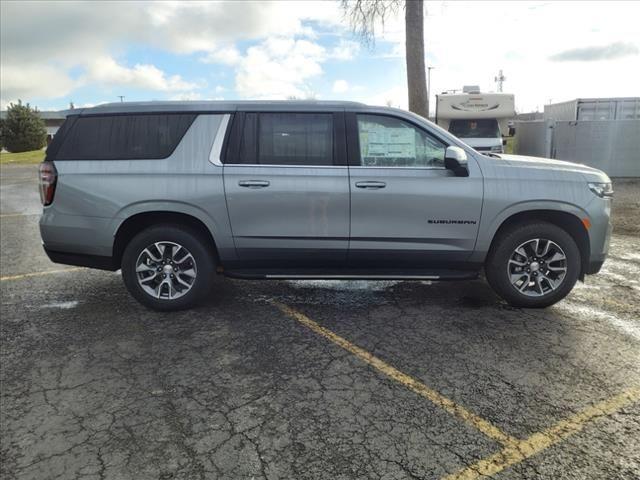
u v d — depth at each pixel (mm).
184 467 2559
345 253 4559
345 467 2549
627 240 7945
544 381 3385
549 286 4621
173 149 4516
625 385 3324
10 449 2705
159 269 4688
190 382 3434
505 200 4414
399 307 4863
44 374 3562
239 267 4715
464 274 4641
